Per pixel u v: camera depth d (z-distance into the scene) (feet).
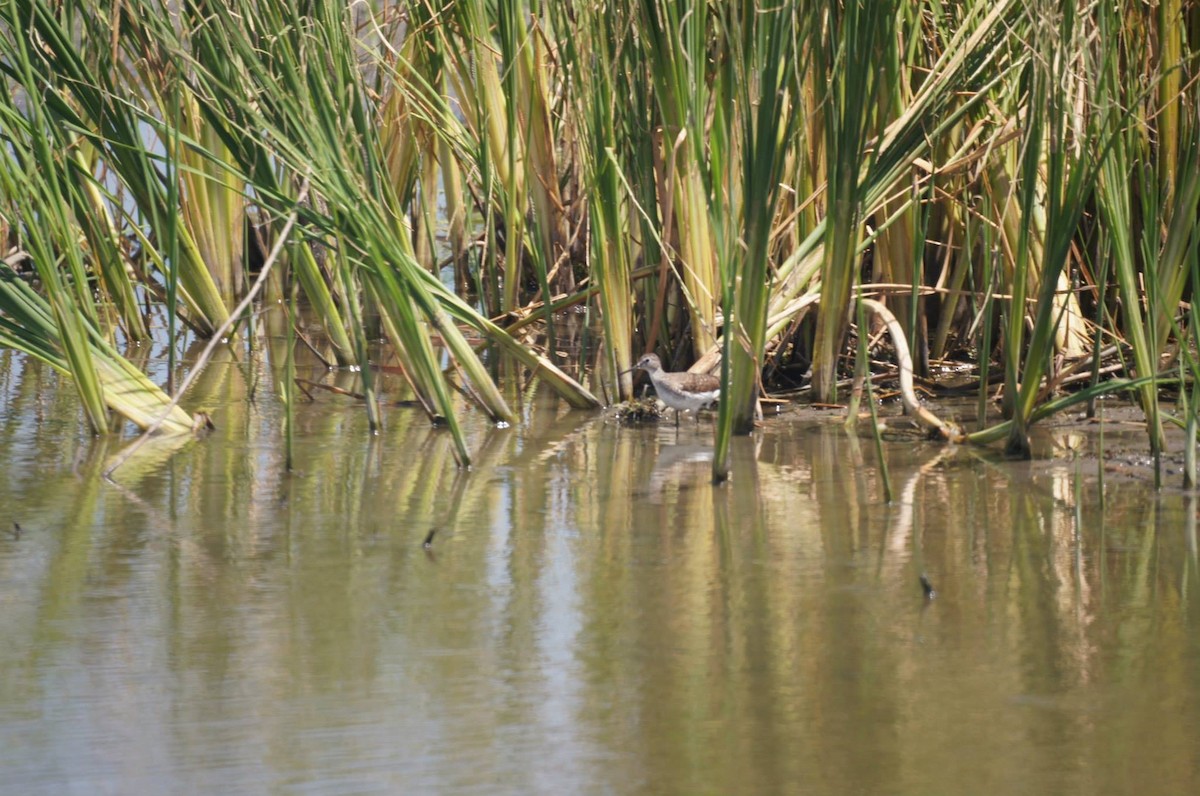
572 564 33.47
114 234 61.16
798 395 51.37
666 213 47.55
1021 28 46.06
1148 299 40.55
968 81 47.01
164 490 40.06
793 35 41.65
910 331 50.19
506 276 59.16
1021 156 45.85
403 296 44.14
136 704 25.73
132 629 29.40
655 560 33.68
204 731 24.61
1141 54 45.16
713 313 49.03
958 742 23.99
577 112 48.26
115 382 47.01
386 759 23.50
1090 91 39.34
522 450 44.83
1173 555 33.19
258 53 45.60
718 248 39.01
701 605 30.60
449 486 40.57
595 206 48.62
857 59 43.55
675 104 46.50
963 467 41.50
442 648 28.32
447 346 48.14
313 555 34.32
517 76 56.95
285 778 22.88
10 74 45.03
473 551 34.58
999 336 53.57
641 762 23.38
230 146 48.62
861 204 46.50
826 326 48.70
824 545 34.55
